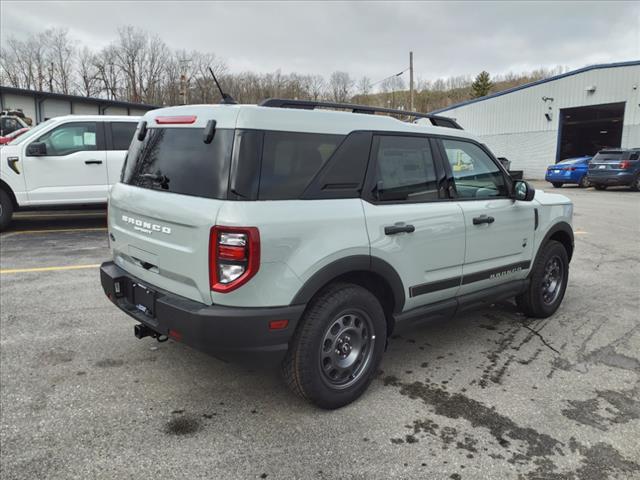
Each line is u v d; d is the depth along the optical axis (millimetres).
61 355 3832
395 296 3312
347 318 3109
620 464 2615
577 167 21125
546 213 4605
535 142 28797
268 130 2752
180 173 2922
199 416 3020
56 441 2732
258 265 2598
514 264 4305
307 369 2910
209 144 2787
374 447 2732
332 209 2914
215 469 2523
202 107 2924
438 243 3527
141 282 3191
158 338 3375
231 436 2812
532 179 29109
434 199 3586
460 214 3680
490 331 4523
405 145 3434
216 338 2637
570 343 4258
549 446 2764
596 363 3859
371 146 3193
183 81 40781
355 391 3176
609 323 4754
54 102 28250
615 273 6695
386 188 3250
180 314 2715
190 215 2705
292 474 2496
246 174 2645
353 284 3119
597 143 34719
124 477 2451
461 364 3812
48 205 8648
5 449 2648
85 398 3199
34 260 6805
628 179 18906
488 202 3996
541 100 28141
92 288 5535
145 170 3262
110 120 8938
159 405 3137
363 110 3383
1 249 7496
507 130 30203
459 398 3285
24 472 2471
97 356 3826
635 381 3559
